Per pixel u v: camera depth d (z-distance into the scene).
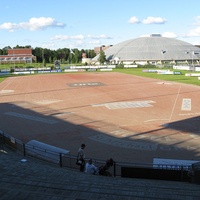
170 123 27.95
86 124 28.50
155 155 19.45
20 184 12.48
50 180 13.05
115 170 15.55
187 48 162.88
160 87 54.69
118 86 58.78
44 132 25.94
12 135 25.12
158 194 11.27
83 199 10.80
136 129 26.20
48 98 46.09
